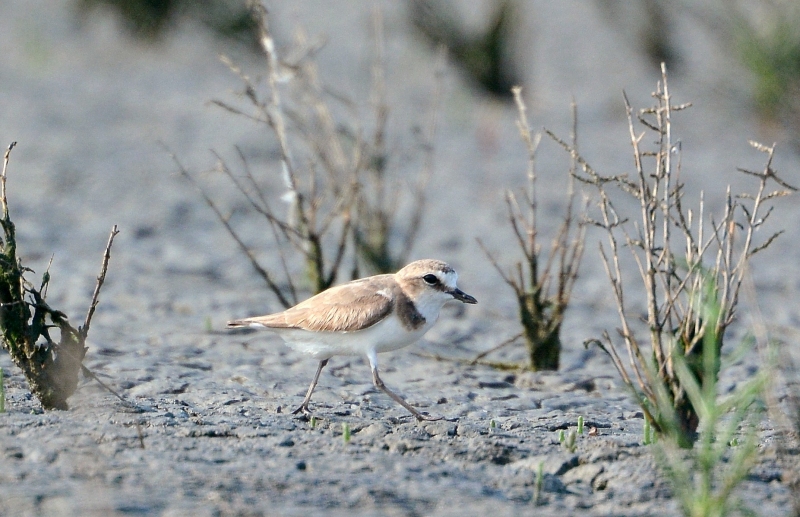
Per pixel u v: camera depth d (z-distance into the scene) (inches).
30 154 921.5
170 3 1378.0
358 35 1374.3
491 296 618.5
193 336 499.5
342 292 379.9
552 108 1135.6
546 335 477.7
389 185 819.4
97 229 724.7
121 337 489.4
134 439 320.8
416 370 466.9
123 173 881.5
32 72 1270.9
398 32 1326.3
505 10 1115.3
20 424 329.1
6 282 347.3
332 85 1097.4
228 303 571.5
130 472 288.0
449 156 946.7
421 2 1125.1
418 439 342.0
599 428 377.4
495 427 372.2
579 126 1075.9
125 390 398.0
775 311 596.1
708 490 280.1
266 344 491.2
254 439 331.3
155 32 1385.3
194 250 693.9
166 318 535.8
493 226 773.3
